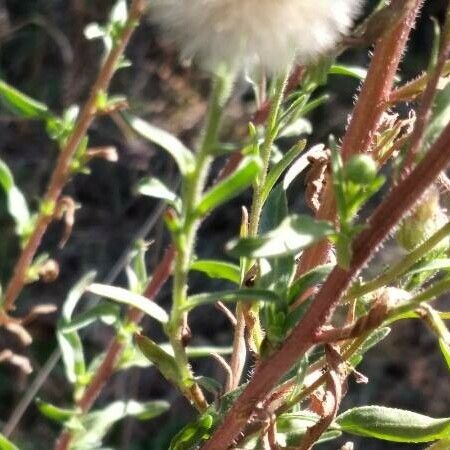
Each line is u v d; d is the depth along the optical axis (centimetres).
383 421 6
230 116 16
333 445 20
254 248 5
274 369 6
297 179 22
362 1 5
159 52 22
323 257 7
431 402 21
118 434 19
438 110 5
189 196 5
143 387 21
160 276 10
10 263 21
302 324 6
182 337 6
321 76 6
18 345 19
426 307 5
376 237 5
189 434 6
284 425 6
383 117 7
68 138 9
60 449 10
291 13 5
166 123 21
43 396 19
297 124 9
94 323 19
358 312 7
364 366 21
